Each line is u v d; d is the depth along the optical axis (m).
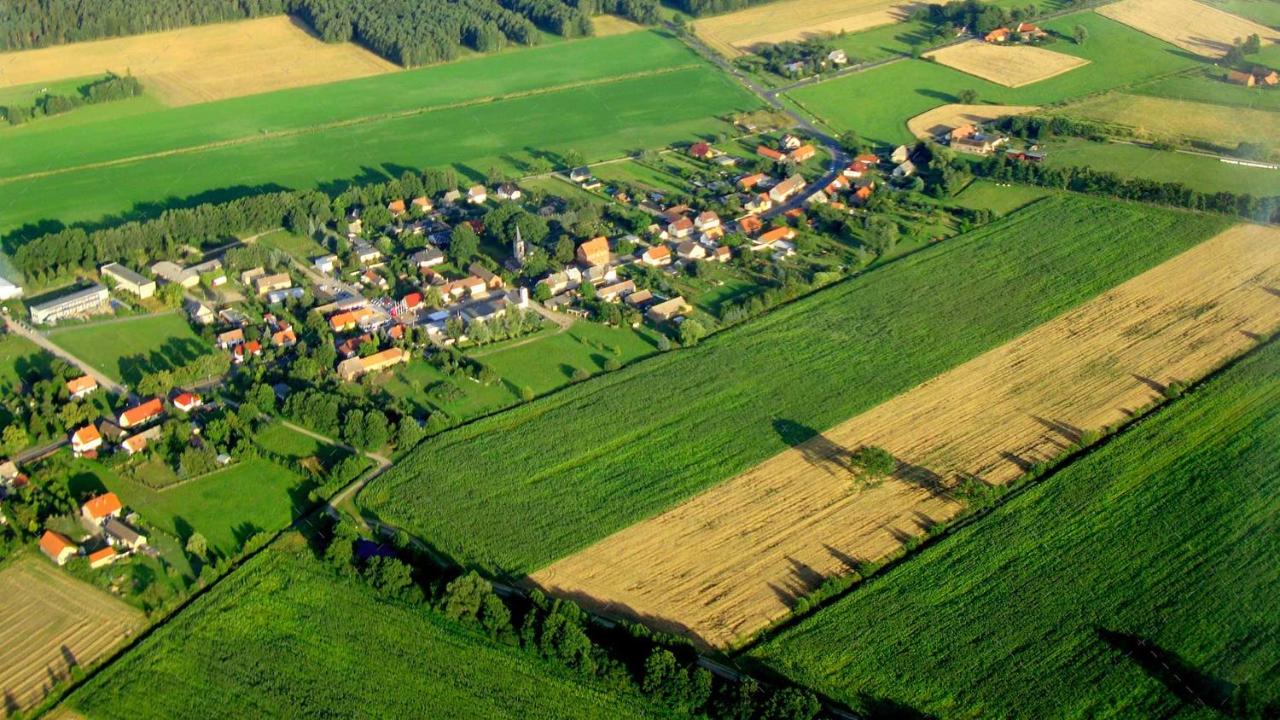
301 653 151.88
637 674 147.38
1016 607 159.00
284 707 143.50
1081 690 145.62
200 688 146.38
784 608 159.62
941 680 147.75
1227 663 149.38
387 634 155.00
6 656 151.88
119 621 157.75
